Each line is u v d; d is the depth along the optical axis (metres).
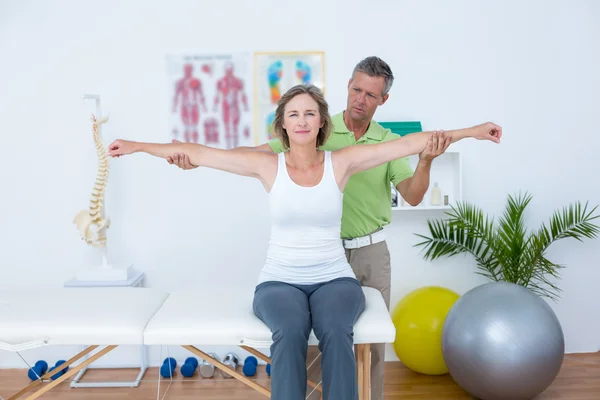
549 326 2.70
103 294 2.29
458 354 2.73
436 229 3.35
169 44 3.26
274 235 2.03
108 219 3.06
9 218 3.33
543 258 3.23
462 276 3.45
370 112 2.34
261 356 2.15
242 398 2.99
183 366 3.23
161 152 2.07
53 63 3.25
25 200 3.32
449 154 3.35
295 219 1.96
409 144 2.05
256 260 3.39
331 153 2.03
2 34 3.23
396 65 3.30
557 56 3.34
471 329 2.70
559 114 3.37
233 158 2.04
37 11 3.22
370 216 2.40
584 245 3.45
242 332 1.92
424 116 3.33
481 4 3.29
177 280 3.39
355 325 1.90
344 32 3.28
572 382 3.10
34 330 1.94
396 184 2.40
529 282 3.40
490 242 3.21
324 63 3.29
